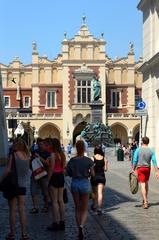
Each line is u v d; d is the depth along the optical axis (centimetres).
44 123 8900
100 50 8988
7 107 9406
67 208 1722
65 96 8931
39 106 9125
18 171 1159
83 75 8919
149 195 2055
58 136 9112
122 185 2542
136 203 1836
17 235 1225
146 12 3450
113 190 2295
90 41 8988
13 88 9406
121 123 8881
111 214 1573
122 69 9250
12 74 9444
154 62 3150
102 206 1759
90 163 1285
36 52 9231
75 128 8956
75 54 8988
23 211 1171
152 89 3319
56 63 9225
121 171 3625
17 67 9425
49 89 9156
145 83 3541
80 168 1277
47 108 9106
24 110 9044
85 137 5959
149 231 1279
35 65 9219
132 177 1770
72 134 8881
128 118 8875
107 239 1177
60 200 1326
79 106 8894
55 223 1303
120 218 1494
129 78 9212
